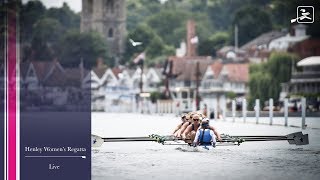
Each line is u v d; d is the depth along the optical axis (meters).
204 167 101.25
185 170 98.25
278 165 103.75
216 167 101.12
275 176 92.44
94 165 103.62
